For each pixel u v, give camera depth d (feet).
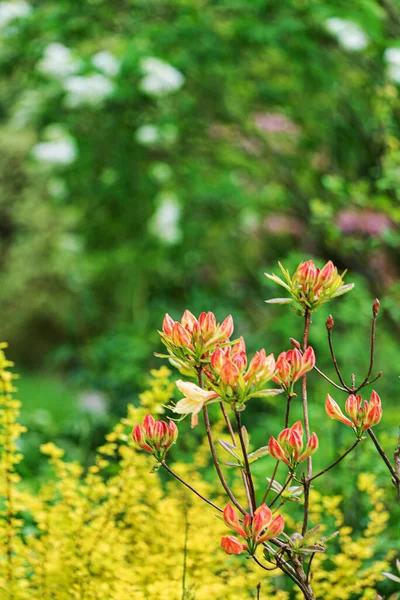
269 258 19.69
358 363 14.10
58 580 6.73
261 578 6.89
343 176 15.75
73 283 28.66
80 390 17.98
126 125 15.37
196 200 17.90
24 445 12.62
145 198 17.04
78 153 15.61
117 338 15.98
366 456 8.86
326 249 17.13
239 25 13.24
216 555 7.39
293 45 13.51
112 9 14.06
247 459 4.58
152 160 16.60
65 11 13.78
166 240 17.93
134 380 15.20
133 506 7.24
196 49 13.75
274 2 12.84
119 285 24.82
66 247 20.52
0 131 34.42
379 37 12.12
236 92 15.72
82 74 13.82
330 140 15.92
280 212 17.74
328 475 9.73
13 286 36.60
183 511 7.27
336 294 4.86
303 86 14.89
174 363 4.64
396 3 12.87
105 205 17.31
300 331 13.64
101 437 13.83
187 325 4.61
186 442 10.23
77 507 7.13
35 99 15.57
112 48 15.47
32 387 31.32
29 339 37.76
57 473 7.34
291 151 16.63
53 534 6.89
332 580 6.88
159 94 14.19
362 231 13.00
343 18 12.00
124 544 7.17
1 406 7.05
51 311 35.65
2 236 37.63
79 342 33.94
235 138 16.42
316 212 12.46
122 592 6.26
